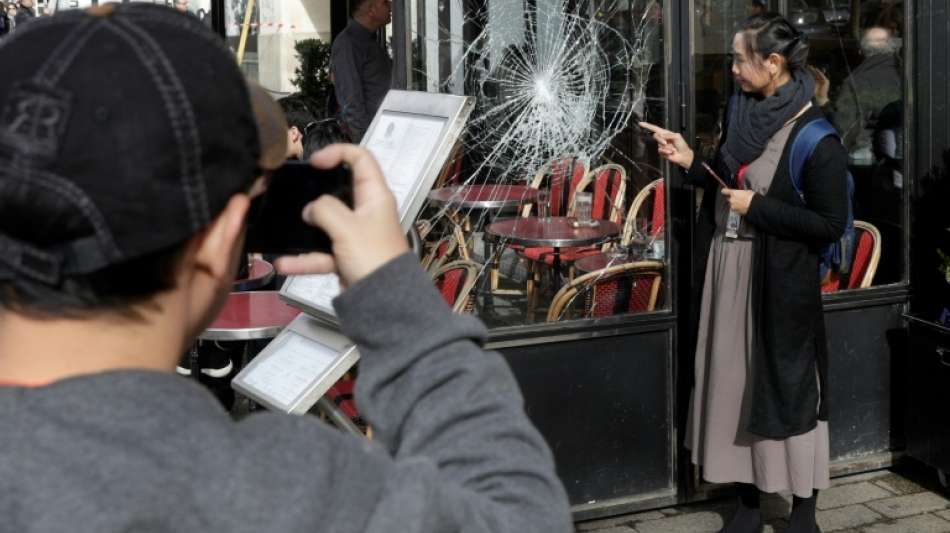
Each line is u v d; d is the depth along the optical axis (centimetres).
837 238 309
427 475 76
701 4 361
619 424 369
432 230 342
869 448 404
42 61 67
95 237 68
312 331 233
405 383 85
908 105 392
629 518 375
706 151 367
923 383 387
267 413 77
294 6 643
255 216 98
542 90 349
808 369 320
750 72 316
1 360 72
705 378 344
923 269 397
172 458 68
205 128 69
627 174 360
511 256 351
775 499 391
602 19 353
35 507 64
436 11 338
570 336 357
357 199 91
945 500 387
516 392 88
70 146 66
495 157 346
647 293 366
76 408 68
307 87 638
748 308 325
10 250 68
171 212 69
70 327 71
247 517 68
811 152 308
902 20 388
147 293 72
